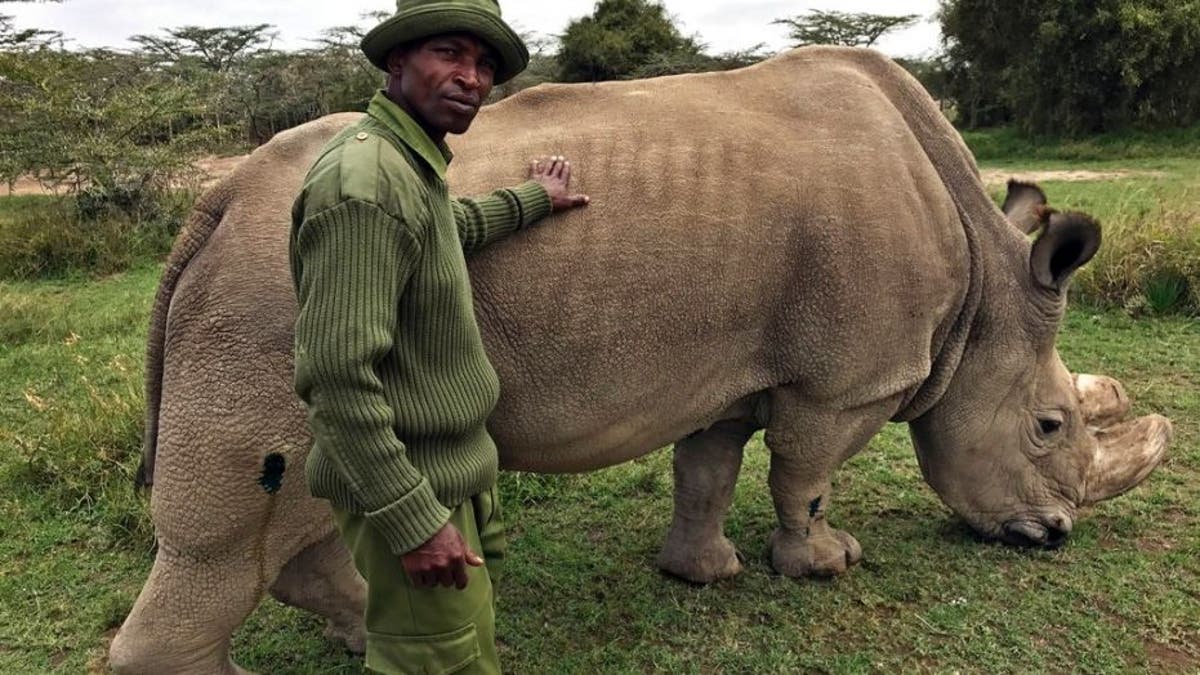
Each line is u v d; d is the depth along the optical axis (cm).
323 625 369
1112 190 1410
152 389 277
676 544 391
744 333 316
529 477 479
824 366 326
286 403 255
